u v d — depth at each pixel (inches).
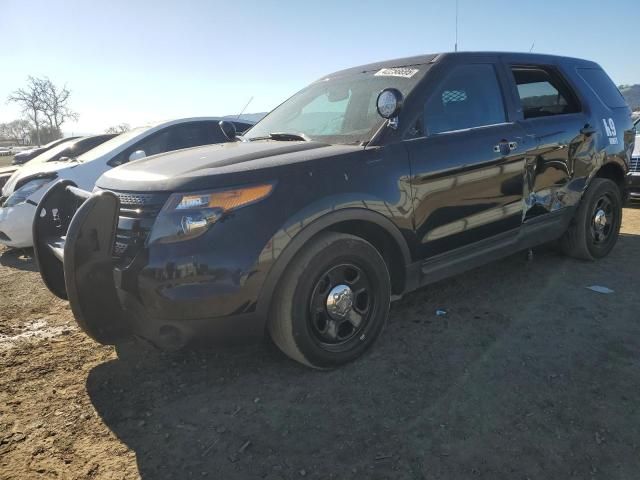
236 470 82.4
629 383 104.3
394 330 133.2
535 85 162.1
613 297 151.9
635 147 309.4
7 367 119.0
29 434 93.0
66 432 93.5
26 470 83.0
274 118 159.0
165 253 94.4
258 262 96.9
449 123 131.7
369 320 117.3
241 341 102.5
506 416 94.3
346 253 108.5
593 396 100.0
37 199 227.1
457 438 88.4
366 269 114.3
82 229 95.8
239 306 97.0
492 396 101.0
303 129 140.8
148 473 82.2
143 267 95.4
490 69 146.5
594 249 185.6
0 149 2249.0
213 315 95.9
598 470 79.7
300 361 109.0
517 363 113.9
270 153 111.6
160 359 121.4
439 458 83.6
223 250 94.9
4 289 183.2
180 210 95.3
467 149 130.2
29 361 122.0
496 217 141.2
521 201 148.4
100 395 106.1
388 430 91.4
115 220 99.7
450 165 126.0
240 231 96.2
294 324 103.9
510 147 141.3
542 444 86.2
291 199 100.9
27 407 102.0
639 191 305.0
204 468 83.1
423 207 121.7
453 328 133.3
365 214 110.0
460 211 130.7
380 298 117.9
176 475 81.6
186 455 86.4
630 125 195.3
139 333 102.7
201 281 94.0
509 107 147.3
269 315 105.7
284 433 91.7
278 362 117.8
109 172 121.0
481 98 141.6
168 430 93.5
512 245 150.1
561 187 163.5
